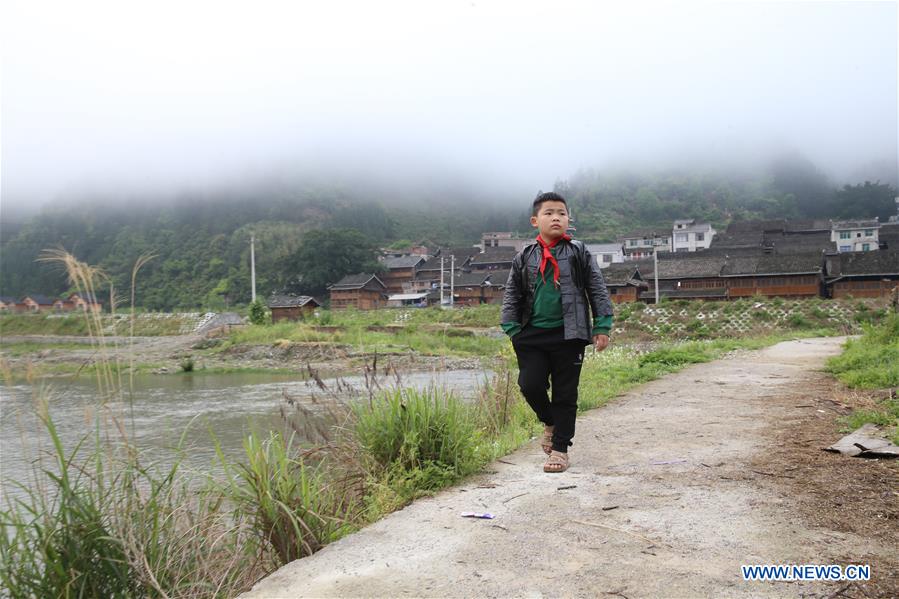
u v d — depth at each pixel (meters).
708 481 3.45
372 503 3.35
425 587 2.22
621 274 53.28
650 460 4.02
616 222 137.00
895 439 4.09
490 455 4.27
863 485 3.24
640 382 8.87
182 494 3.05
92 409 2.86
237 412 14.42
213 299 78.06
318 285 83.38
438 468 3.73
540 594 2.12
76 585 2.53
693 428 5.13
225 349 33.53
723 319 36.47
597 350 3.65
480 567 2.37
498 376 6.86
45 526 2.58
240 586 2.80
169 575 2.76
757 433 4.80
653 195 149.00
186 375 26.31
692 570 2.26
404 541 2.71
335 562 2.53
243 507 2.98
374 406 4.05
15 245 73.12
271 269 88.44
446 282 75.00
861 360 9.09
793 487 3.26
